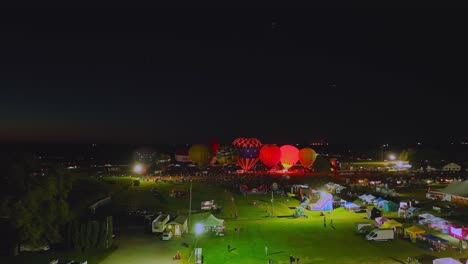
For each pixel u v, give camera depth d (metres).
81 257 44.69
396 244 49.62
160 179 122.75
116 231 57.25
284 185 106.25
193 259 44.16
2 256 43.84
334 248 48.28
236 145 130.12
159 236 54.59
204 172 143.38
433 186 103.56
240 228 59.78
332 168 153.88
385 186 97.25
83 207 66.44
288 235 55.19
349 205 72.75
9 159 45.56
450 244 47.44
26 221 43.75
